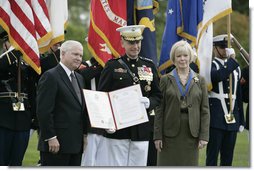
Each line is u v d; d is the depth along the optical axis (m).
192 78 12.19
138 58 12.42
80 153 11.55
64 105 11.30
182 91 12.10
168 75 12.28
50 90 11.16
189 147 12.07
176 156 12.08
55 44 14.34
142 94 12.19
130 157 12.18
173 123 12.05
